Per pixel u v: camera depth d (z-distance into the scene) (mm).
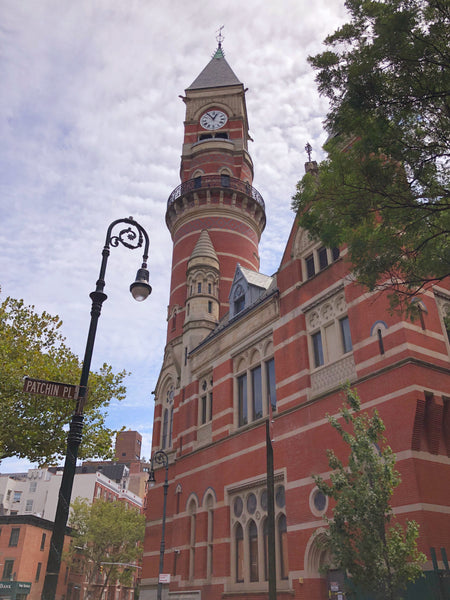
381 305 16688
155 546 27906
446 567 12219
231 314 27453
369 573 10742
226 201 37875
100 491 77375
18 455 20328
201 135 43000
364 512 11031
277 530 18578
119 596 77562
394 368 15398
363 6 10422
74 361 21688
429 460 14242
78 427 10727
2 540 51875
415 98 10242
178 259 36875
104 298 12281
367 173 10727
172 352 32469
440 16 9961
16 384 18938
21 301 21406
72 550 56250
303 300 20703
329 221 11656
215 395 25500
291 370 20172
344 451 16359
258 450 20797
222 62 48125
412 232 11195
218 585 20703
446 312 17438
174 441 29141
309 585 16047
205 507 23375
